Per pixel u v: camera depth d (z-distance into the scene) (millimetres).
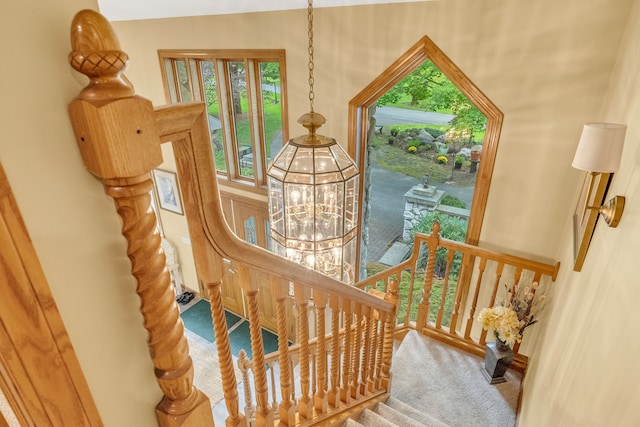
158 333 777
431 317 4934
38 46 539
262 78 4316
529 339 3369
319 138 2393
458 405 2926
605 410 1251
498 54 2887
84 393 674
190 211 897
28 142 543
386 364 2588
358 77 3498
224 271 1049
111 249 697
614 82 2449
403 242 5809
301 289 1462
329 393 2064
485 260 3178
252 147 4641
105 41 539
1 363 555
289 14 3598
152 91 4988
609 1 2449
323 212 2430
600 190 1772
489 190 3273
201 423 896
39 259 577
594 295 1661
